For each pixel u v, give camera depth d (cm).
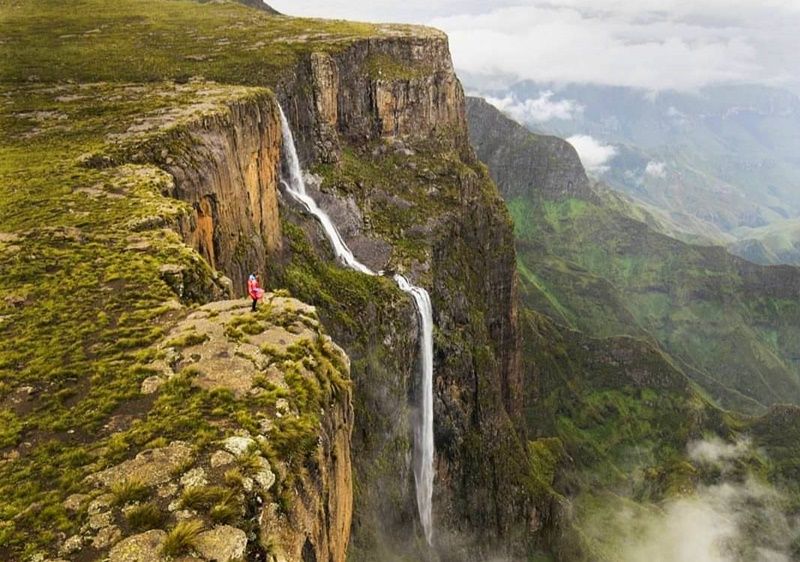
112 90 7831
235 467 1781
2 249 3341
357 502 6650
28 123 6091
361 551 6384
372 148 11762
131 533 1538
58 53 10169
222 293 3444
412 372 8831
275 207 7644
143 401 2138
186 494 1645
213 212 5225
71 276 3084
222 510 1595
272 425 1997
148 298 2920
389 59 12544
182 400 2120
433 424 9350
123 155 4991
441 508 9356
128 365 2339
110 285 3020
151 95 7325
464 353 10081
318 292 7644
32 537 1530
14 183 4369
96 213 3869
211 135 5797
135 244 3478
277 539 1684
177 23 13975
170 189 4559
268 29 13425
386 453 7725
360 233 9769
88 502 1642
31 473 1781
